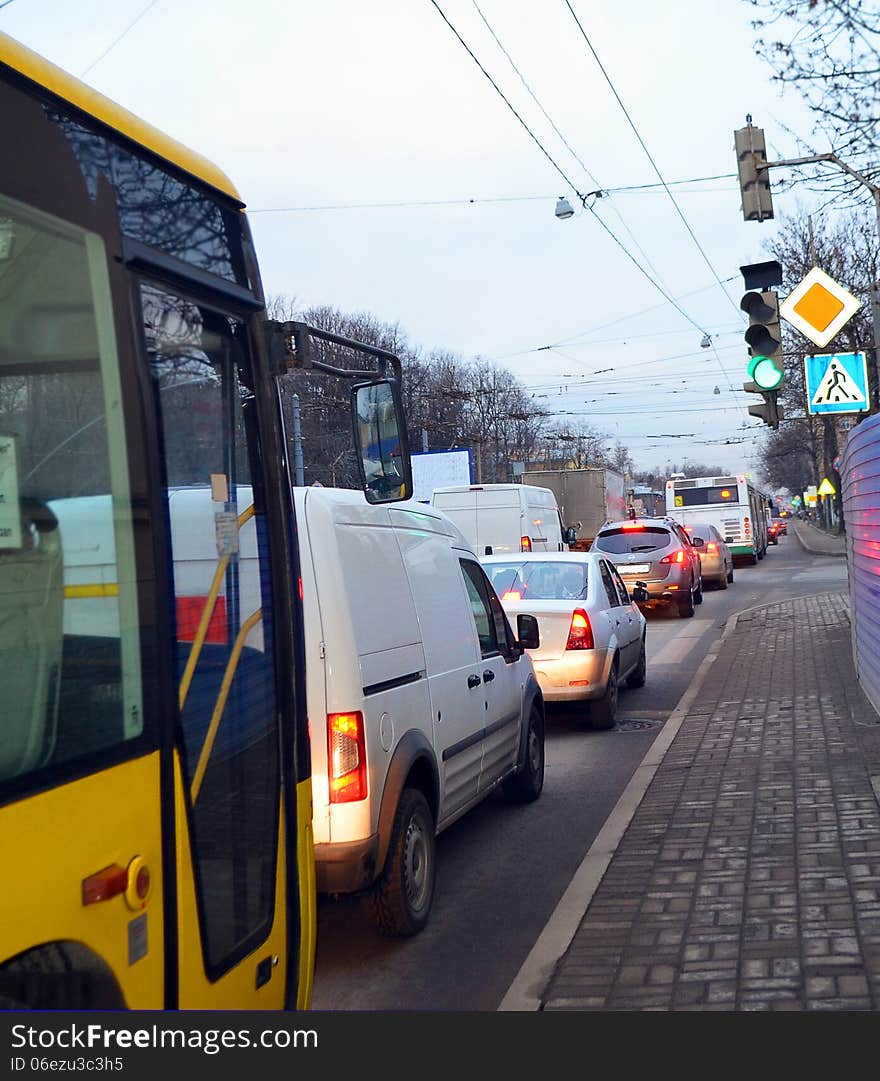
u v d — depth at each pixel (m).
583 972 4.92
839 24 9.27
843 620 18.69
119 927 2.55
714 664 15.02
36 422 2.44
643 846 6.74
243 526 3.48
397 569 6.29
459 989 5.12
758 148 11.12
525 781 8.44
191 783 2.97
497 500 25.94
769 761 8.70
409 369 63.12
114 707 2.62
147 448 2.88
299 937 3.67
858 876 5.82
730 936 5.16
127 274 2.88
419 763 6.10
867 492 10.49
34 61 2.58
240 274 3.57
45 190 2.56
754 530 45.41
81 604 2.53
